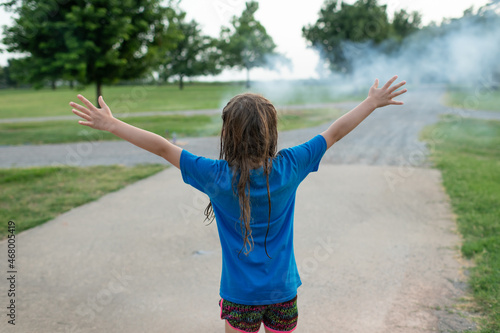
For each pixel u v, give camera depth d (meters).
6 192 5.56
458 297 2.64
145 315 2.51
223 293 1.38
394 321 2.38
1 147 10.13
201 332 2.32
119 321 2.44
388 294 2.72
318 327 2.34
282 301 1.37
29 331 2.31
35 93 50.00
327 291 2.78
